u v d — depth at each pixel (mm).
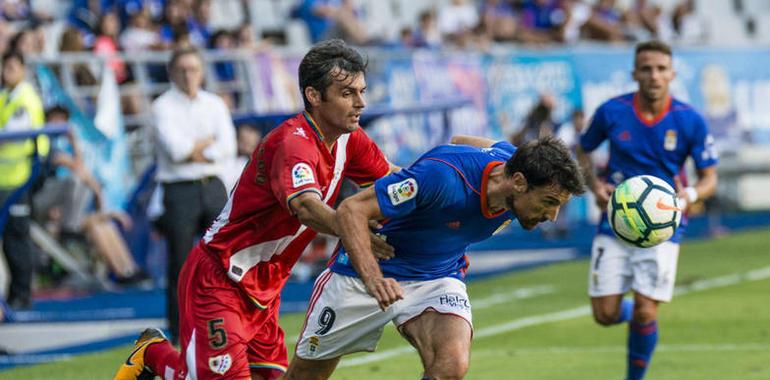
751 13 79375
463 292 18750
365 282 16781
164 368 19766
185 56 29781
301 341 19469
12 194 34969
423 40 59250
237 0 60094
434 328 18234
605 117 25812
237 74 46312
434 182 17109
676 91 61625
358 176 19141
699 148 25469
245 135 40156
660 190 21484
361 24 59281
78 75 43656
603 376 26000
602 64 60219
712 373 26031
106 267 42781
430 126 51781
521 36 62812
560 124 57969
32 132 34000
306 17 60406
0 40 43344
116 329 33844
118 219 42094
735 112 63875
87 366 27781
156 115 29812
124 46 48469
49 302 39469
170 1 50844
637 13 70562
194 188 29875
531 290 39969
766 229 58000
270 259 18297
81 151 41875
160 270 45469
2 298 35250
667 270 24281
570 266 46469
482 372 26531
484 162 17312
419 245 18266
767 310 34562
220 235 18047
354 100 17438
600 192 25047
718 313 34219
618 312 24875
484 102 55312
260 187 17734
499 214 17562
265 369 19312
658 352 28625
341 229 16906
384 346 29781
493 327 32531
